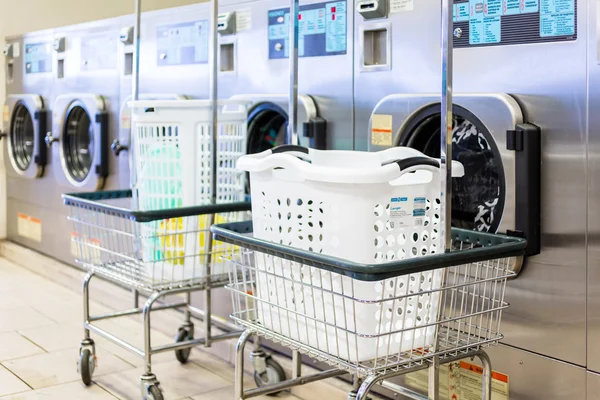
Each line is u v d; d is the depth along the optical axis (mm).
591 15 1984
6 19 5523
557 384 2154
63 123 4664
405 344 1930
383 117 2584
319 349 1946
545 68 2104
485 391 2014
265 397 2836
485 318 2318
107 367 3188
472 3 2275
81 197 3098
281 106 3020
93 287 4309
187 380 3045
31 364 3201
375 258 1869
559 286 2121
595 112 1997
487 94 2217
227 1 3293
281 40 3043
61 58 4715
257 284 2168
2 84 5590
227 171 2922
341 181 1812
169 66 3699
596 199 2014
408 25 2510
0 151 5613
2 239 5609
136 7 2986
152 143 2814
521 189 2135
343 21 2750
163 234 2607
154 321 3748
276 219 2064
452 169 1941
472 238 2150
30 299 4312
